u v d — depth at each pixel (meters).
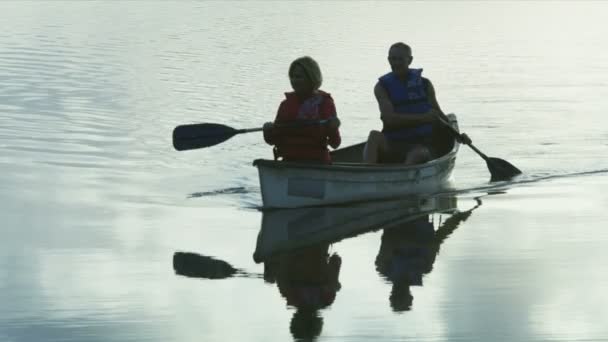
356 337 16.91
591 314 18.02
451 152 30.62
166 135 37.00
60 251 22.14
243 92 46.50
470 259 21.78
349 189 27.52
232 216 25.86
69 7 87.38
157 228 24.41
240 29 71.56
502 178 31.27
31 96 44.22
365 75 52.09
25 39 64.81
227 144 36.12
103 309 18.30
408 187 28.86
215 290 19.48
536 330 17.23
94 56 57.75
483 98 46.59
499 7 91.69
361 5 91.06
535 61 58.59
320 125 26.80
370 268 21.11
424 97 29.83
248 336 16.92
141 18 78.75
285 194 26.83
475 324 17.56
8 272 20.50
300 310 18.31
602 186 29.78
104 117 40.03
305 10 85.81
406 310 18.30
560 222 25.12
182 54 59.00
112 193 28.27
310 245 23.00
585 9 90.06
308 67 26.55
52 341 16.70
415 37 68.44
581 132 38.75
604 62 58.22
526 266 21.17
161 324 17.52
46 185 28.92
